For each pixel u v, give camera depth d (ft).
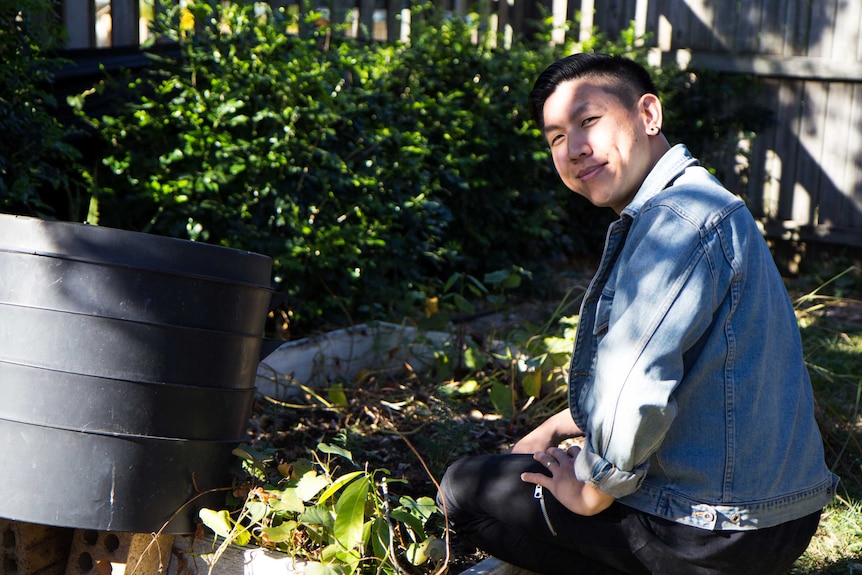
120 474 6.89
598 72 6.70
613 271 6.49
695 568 6.37
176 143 14.67
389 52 19.08
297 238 14.58
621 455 5.97
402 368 14.56
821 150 27.61
